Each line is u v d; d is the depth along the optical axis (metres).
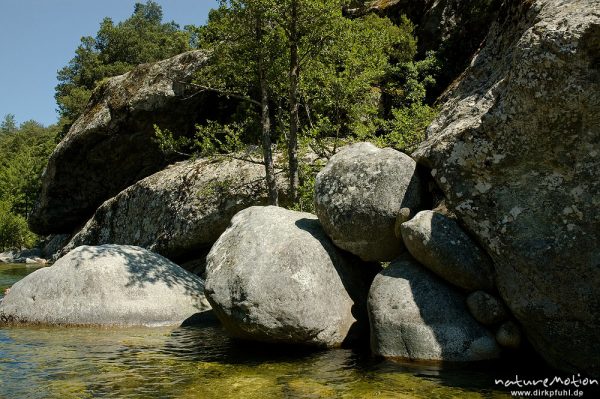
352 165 7.12
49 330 8.44
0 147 69.00
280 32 12.56
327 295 6.86
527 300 5.34
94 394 5.04
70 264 9.38
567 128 5.02
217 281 7.05
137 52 48.06
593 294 4.94
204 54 16.86
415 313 5.90
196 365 6.12
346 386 5.06
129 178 19.67
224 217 14.28
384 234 6.75
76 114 41.97
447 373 5.32
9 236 35.88
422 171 6.77
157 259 10.22
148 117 17.80
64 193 20.91
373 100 15.35
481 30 16.53
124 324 8.73
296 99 12.54
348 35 12.36
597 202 4.96
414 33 18.19
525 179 5.43
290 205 12.48
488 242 5.70
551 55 4.88
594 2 4.89
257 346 7.09
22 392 5.12
